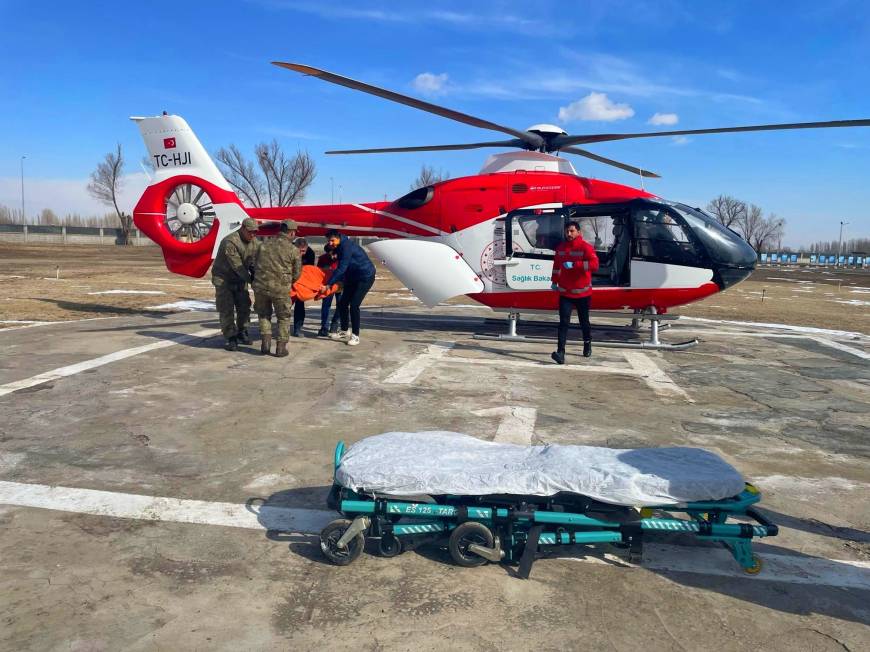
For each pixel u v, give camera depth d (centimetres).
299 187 5344
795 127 841
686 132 919
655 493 316
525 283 994
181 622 273
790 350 1020
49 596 289
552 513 318
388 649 258
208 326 1095
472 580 314
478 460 348
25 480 421
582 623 280
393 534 330
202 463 460
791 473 469
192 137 1162
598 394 695
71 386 668
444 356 890
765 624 282
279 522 370
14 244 5634
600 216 976
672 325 1309
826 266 8038
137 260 3628
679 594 306
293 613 282
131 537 348
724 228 951
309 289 941
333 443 508
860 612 295
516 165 1027
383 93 837
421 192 1047
